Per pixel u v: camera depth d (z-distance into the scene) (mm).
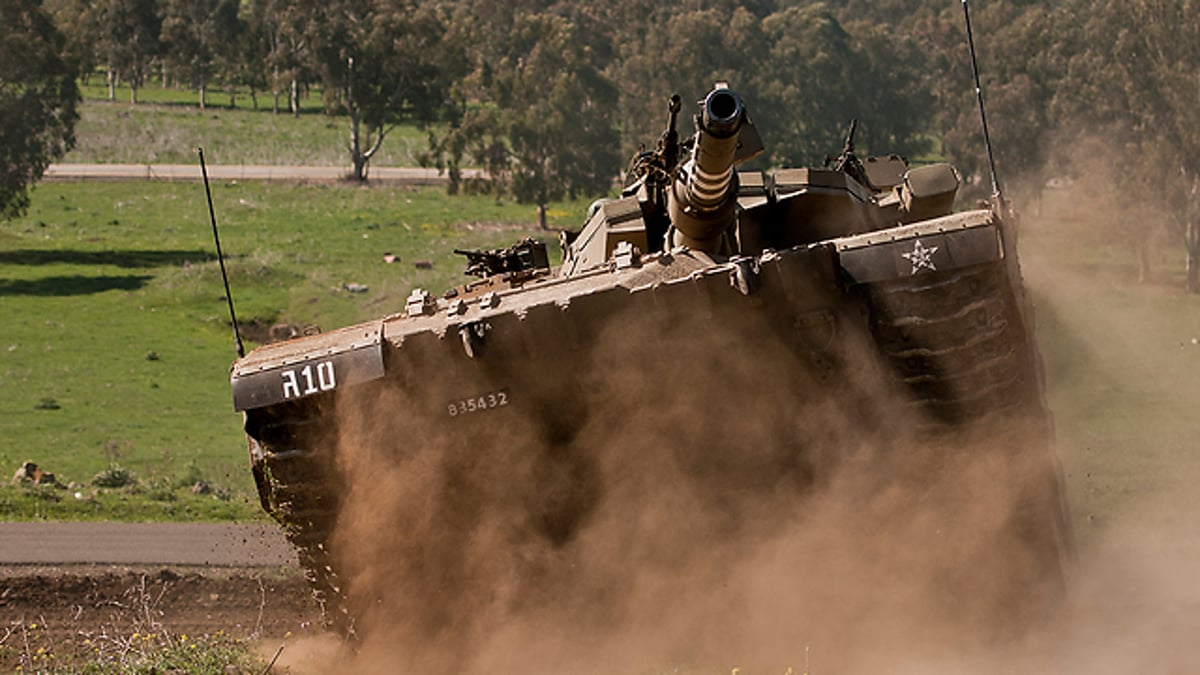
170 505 105375
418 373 44688
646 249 56719
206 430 167625
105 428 165750
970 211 45656
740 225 56312
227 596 66562
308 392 44406
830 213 56562
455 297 55250
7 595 65750
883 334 43625
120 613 62281
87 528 91938
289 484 45719
